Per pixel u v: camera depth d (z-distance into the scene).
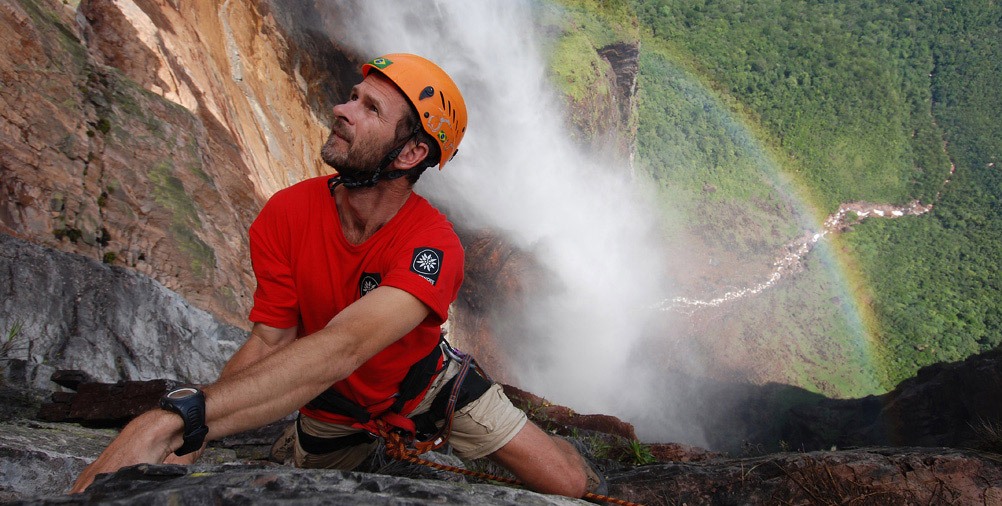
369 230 2.02
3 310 5.64
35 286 5.93
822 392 94.69
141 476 1.19
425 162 2.01
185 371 6.69
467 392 2.31
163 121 10.54
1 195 7.40
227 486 1.07
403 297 1.84
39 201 7.76
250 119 18.97
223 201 10.86
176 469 1.22
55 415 4.10
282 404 1.57
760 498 3.54
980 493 3.25
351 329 1.72
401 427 2.21
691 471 3.82
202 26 18.27
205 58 16.11
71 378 4.98
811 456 3.73
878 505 3.21
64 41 9.86
